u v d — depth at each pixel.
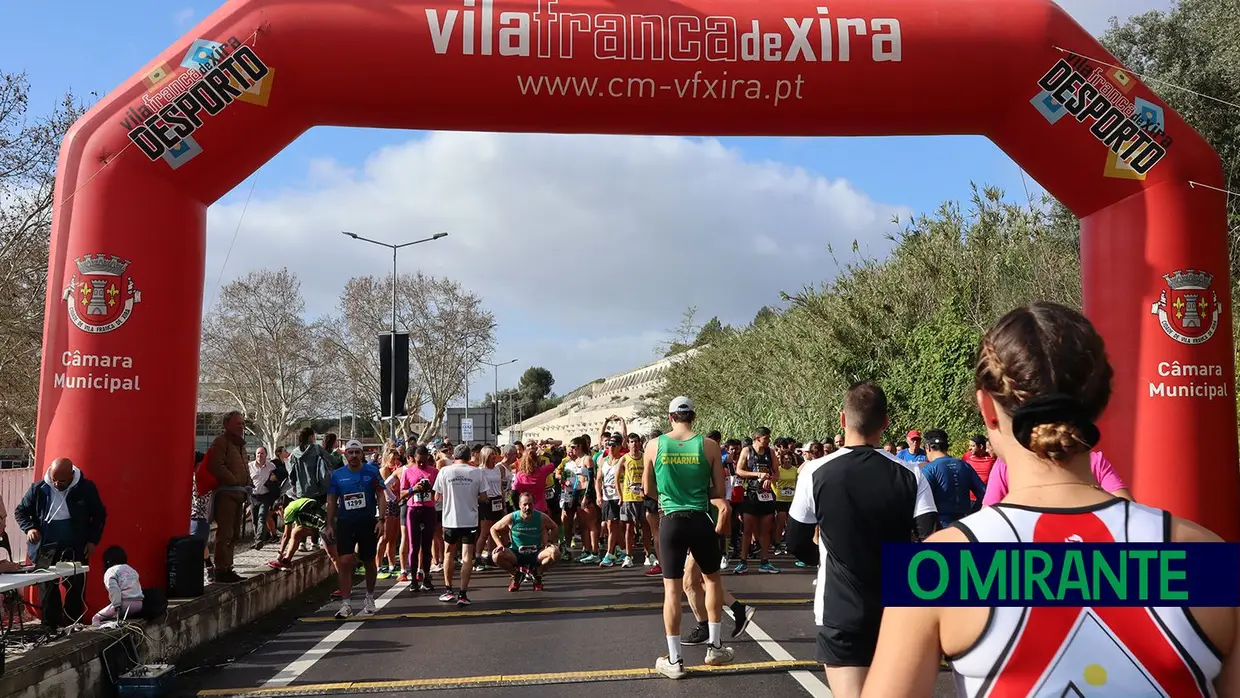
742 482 12.98
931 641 1.50
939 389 17.98
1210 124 20.38
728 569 13.09
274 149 8.91
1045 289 19.45
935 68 8.84
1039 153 9.27
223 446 9.55
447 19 8.48
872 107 8.93
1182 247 8.98
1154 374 8.94
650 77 8.66
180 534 8.31
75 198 8.16
